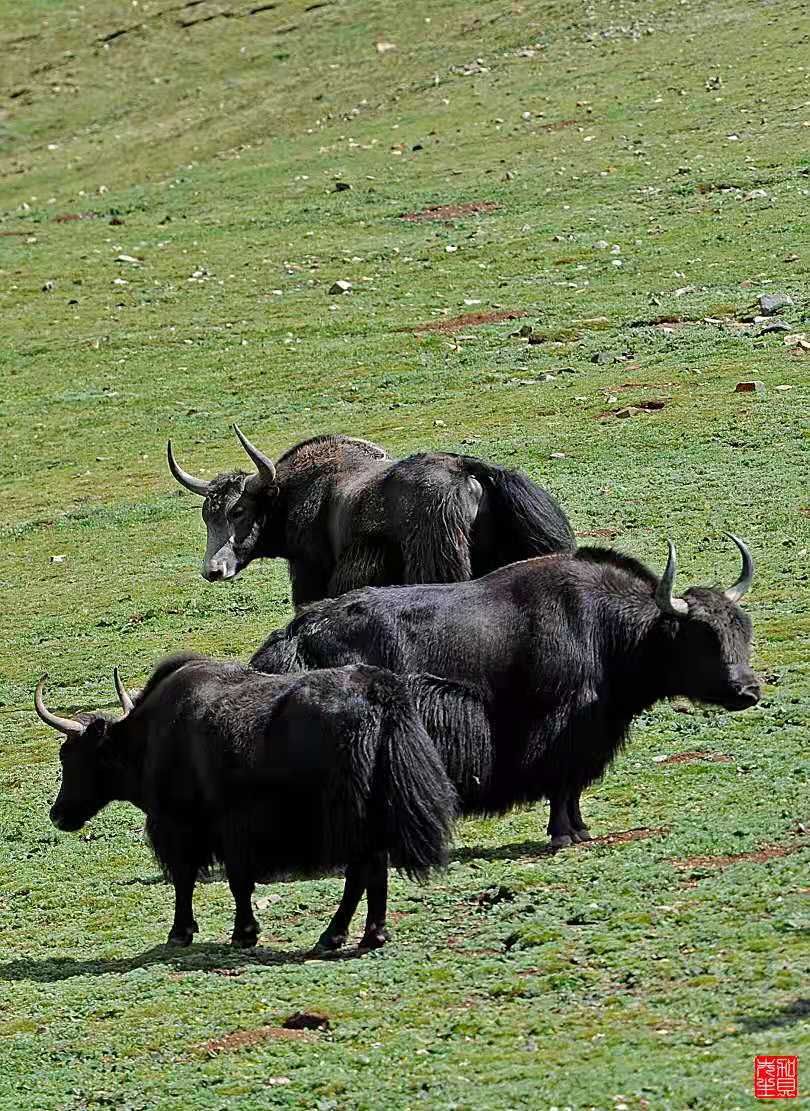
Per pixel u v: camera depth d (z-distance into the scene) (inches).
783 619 2556.6
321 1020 1392.7
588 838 1798.7
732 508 3243.1
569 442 3900.1
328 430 4431.6
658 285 5226.4
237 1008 1448.1
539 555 2180.1
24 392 5310.0
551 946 1488.7
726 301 4913.9
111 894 1909.4
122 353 5551.2
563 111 7490.2
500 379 4623.5
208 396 5019.7
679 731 2122.3
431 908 1659.7
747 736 2065.7
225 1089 1288.1
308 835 1555.1
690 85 7436.0
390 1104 1221.7
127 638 3191.4
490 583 1774.1
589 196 6353.3
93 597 3516.2
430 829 1503.4
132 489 4330.7
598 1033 1286.9
